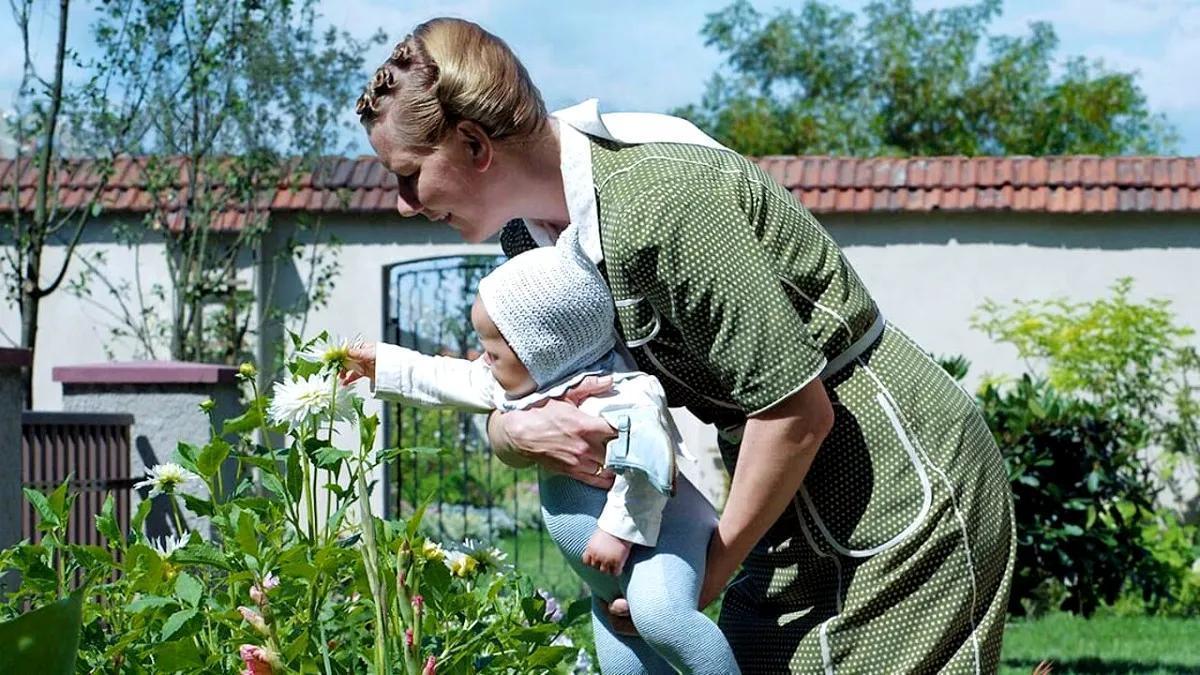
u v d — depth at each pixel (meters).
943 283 13.12
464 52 2.36
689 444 11.46
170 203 12.62
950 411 2.41
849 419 2.36
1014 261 13.07
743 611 2.52
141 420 7.16
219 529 2.94
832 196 13.06
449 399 2.68
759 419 2.26
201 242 12.38
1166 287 12.95
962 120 38.75
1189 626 9.96
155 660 2.75
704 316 2.27
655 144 2.43
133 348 13.03
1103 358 12.52
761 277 2.26
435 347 13.01
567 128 2.42
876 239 13.20
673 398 2.52
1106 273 13.00
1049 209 12.85
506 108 2.34
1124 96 37.59
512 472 17.33
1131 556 8.38
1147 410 12.69
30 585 2.97
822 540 2.38
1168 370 12.66
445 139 2.36
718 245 2.26
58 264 13.04
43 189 10.55
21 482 5.35
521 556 12.92
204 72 11.09
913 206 12.95
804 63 40.09
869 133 39.25
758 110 39.69
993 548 2.40
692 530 2.42
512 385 2.51
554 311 2.42
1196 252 12.92
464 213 2.43
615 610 2.47
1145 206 12.76
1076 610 8.37
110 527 3.07
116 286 13.02
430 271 12.84
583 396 2.44
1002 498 2.45
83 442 6.72
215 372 7.19
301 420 2.81
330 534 2.91
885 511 2.34
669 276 2.27
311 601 2.78
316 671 2.70
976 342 13.08
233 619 2.69
